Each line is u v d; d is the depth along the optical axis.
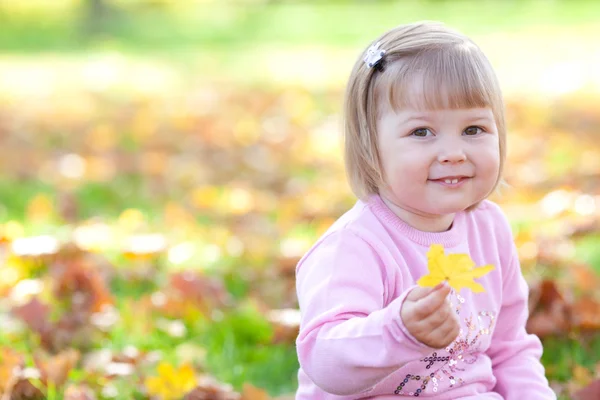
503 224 3.29
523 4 28.16
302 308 2.92
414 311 2.45
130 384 4.08
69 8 30.69
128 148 9.79
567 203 6.75
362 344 2.58
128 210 7.02
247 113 11.84
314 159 8.95
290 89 13.96
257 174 8.41
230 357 4.38
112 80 16.02
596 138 9.27
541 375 3.25
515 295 3.28
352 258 2.90
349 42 22.06
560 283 5.07
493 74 2.96
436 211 2.91
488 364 3.13
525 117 10.47
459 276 2.38
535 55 16.83
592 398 3.79
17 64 19.23
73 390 3.86
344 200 7.25
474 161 2.88
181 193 7.77
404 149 2.88
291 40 23.39
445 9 28.36
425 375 2.96
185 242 6.21
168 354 4.41
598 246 5.84
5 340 4.50
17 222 6.71
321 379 2.71
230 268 5.65
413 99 2.86
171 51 21.42
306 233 6.42
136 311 4.79
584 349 4.39
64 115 12.12
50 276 5.35
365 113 3.00
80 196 7.57
